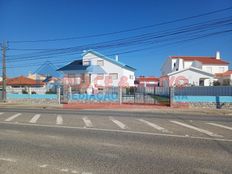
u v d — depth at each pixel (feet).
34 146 30.58
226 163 24.06
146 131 40.09
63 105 104.37
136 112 75.31
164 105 100.27
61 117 58.65
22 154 27.27
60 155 26.78
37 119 55.16
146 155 26.66
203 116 65.36
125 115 64.39
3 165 23.77
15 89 138.00
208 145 30.83
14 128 43.34
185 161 24.66
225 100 94.07
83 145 30.91
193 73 150.41
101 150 28.63
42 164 24.02
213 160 24.95
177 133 38.42
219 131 40.22
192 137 35.42
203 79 150.41
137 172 21.80
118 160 25.02
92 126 45.16
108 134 37.60
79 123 48.93
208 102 95.61
